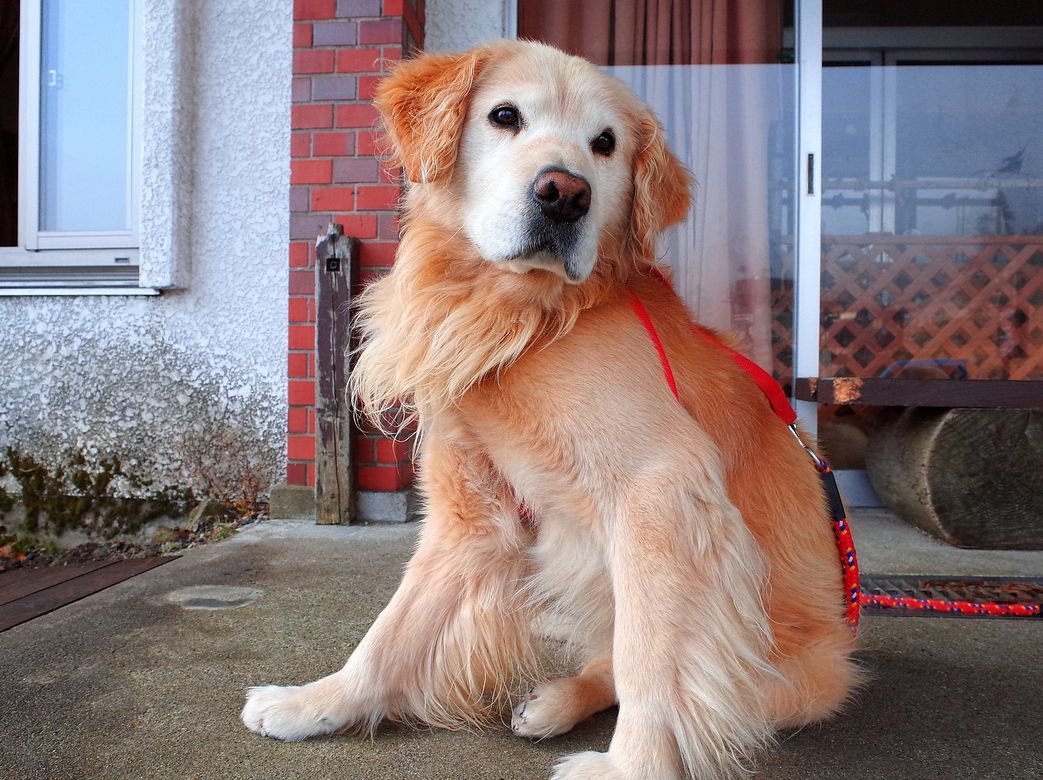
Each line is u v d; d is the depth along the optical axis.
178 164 3.93
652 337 1.56
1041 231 4.36
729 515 1.44
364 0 3.57
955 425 3.32
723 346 1.83
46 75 4.35
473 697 1.69
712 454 1.46
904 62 4.30
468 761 1.46
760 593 1.54
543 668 1.99
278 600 2.43
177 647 2.02
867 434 4.34
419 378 1.64
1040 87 4.30
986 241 4.31
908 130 4.33
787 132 4.26
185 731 1.55
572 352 1.50
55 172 4.36
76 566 3.21
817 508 1.73
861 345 4.36
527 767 1.44
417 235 1.77
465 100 1.72
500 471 1.64
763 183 4.23
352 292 3.50
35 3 4.31
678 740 1.34
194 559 2.94
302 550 3.05
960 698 1.76
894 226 4.36
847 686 1.67
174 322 4.06
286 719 1.52
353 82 3.59
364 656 1.61
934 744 1.54
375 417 2.11
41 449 4.16
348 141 3.61
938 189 4.36
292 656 1.96
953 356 4.36
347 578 2.67
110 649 2.00
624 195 1.81
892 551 3.24
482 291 1.63
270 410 4.01
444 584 1.69
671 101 4.28
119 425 4.10
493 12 4.11
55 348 4.12
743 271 4.26
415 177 1.73
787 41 4.23
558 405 1.47
